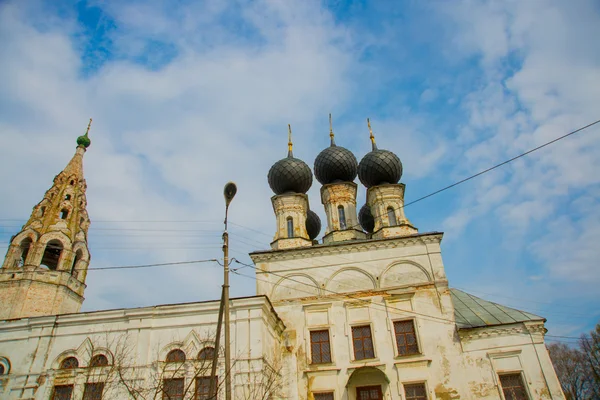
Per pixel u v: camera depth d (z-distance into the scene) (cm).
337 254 3033
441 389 2517
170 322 2434
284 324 2809
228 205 1736
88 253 3997
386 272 2927
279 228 3497
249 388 2116
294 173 3706
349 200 3688
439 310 2750
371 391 2584
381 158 3619
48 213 3925
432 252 2958
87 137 4812
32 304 3341
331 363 2661
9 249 3644
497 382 2509
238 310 2400
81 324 2497
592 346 5053
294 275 2994
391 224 3388
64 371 2372
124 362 2306
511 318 2773
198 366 2241
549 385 2472
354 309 2822
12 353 2464
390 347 2670
